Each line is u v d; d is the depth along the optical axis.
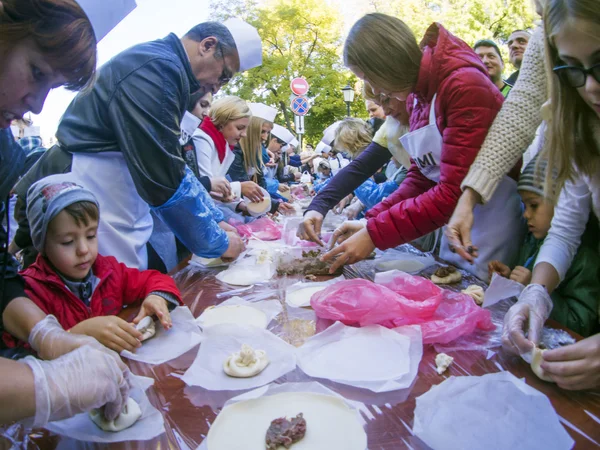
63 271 1.27
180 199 1.60
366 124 3.77
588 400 0.79
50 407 0.66
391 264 1.82
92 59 0.83
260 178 4.29
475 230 1.71
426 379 0.89
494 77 3.28
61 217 1.20
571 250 1.27
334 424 0.74
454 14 10.91
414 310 1.12
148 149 1.55
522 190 1.48
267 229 2.70
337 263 1.58
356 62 1.51
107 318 1.09
